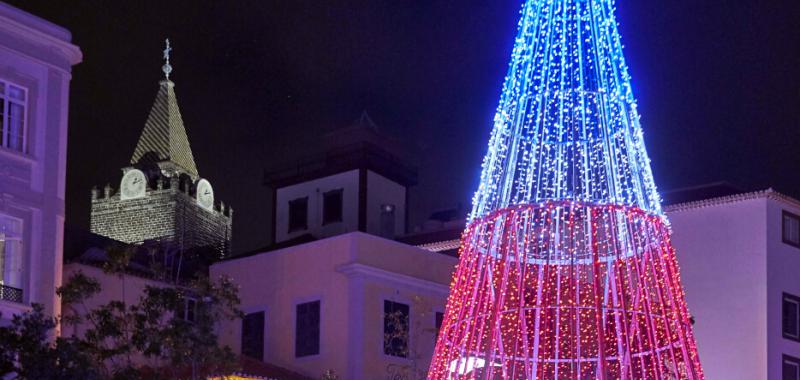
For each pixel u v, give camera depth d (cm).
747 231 5119
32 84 3612
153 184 9019
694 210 5281
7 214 3472
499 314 3534
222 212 9375
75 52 3762
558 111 3362
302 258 4591
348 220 6594
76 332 3909
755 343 4991
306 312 4509
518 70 3366
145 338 3131
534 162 3441
